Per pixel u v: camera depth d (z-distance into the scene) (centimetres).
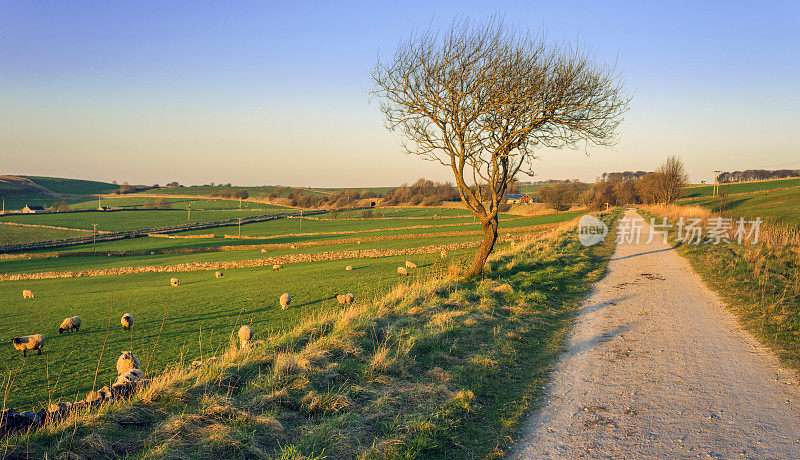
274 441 591
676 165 8319
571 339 1095
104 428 584
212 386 749
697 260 2289
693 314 1259
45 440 557
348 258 5059
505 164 1875
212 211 15525
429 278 2686
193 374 797
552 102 1677
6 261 7012
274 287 3244
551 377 849
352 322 1154
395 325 1159
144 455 527
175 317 2444
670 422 646
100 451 539
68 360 1697
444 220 10244
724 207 6894
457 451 587
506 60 1681
